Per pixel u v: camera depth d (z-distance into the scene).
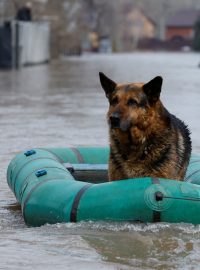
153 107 9.76
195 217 9.49
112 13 135.75
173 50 154.75
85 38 117.69
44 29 68.12
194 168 11.63
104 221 9.55
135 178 9.70
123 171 9.97
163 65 63.56
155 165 9.84
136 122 9.59
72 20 98.50
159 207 9.40
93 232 9.39
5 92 32.78
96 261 8.32
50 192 9.94
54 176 10.41
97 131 19.47
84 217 9.60
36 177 10.51
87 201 9.62
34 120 21.91
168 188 9.48
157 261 8.32
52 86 36.91
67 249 8.78
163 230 9.39
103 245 8.90
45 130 19.67
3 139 18.02
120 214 9.48
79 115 23.28
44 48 68.31
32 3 71.81
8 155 15.79
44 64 66.56
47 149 12.34
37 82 39.97
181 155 10.20
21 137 18.36
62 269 8.05
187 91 33.31
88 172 12.33
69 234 9.36
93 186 9.80
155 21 175.12
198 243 8.99
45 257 8.48
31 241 9.14
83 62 72.06
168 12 180.62
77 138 18.20
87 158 12.50
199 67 58.94
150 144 9.81
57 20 81.88
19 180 10.89
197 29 138.00
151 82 9.67
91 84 38.66
